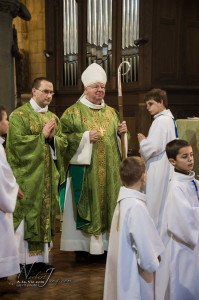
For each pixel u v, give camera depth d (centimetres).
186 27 719
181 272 246
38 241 352
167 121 394
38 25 959
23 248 350
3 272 300
